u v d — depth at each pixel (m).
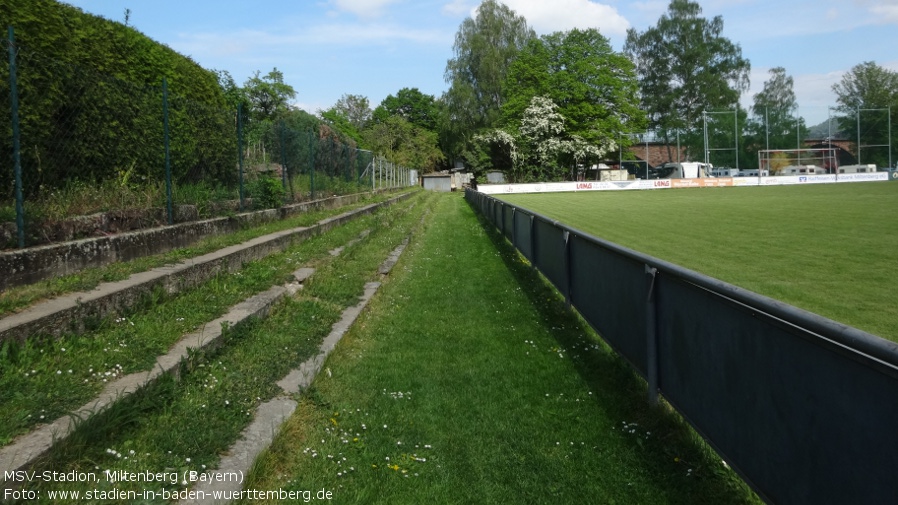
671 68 70.12
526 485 3.48
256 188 13.40
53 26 8.61
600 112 59.38
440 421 4.35
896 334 6.47
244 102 29.23
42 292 5.11
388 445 3.94
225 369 4.71
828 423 2.38
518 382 5.16
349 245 11.99
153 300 5.91
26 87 6.66
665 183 54.72
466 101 61.47
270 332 5.84
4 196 6.32
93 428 3.32
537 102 59.34
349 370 5.40
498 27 62.12
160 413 3.82
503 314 7.64
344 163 24.08
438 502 3.30
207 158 11.30
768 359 2.83
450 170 77.81
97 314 5.15
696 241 15.14
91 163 7.91
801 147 58.69
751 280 9.70
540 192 53.91
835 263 11.31
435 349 6.14
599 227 19.39
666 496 3.35
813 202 28.48
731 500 3.28
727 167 59.22
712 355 3.46
